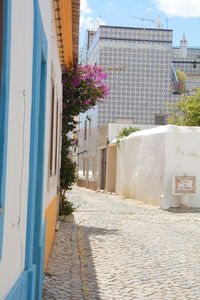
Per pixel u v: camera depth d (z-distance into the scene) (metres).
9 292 3.18
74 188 34.28
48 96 6.31
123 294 6.06
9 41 2.86
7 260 3.10
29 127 4.06
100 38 30.61
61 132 13.07
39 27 4.55
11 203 3.20
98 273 7.18
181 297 5.99
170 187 17.20
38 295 5.21
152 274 7.23
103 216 14.78
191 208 17.12
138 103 30.80
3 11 2.76
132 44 30.78
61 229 11.55
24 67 3.65
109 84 30.66
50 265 7.53
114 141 25.22
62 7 7.41
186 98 25.64
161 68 30.92
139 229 12.12
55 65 8.38
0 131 2.75
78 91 14.41
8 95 2.85
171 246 9.73
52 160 7.99
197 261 8.28
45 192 6.21
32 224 4.32
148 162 19.09
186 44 38.38
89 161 33.75
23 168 3.74
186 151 17.38
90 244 9.69
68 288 6.24
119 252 8.94
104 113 30.61
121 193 23.70
